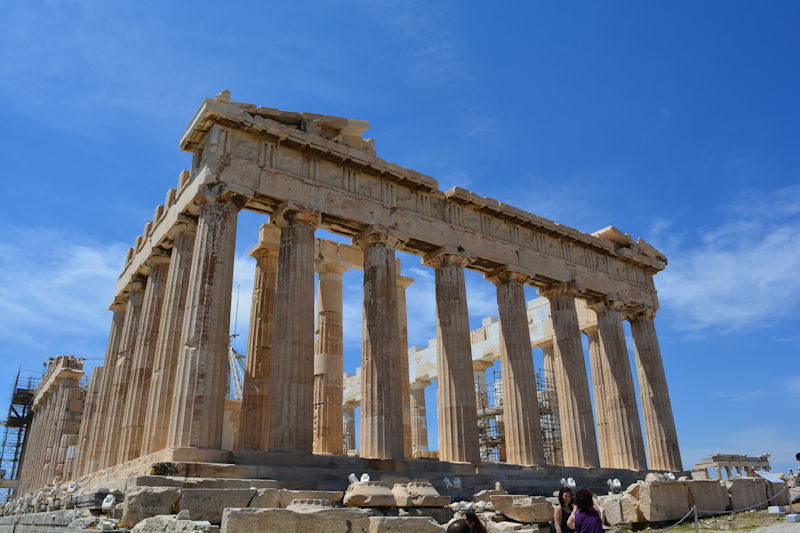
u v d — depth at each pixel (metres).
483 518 16.38
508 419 29.62
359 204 26.59
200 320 21.17
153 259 28.31
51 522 19.28
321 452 28.58
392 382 24.83
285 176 24.77
